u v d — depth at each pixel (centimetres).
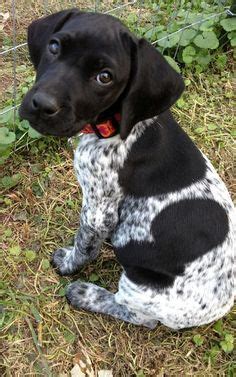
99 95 38
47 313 51
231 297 47
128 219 45
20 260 54
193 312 45
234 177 64
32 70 66
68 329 51
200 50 69
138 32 70
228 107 70
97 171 44
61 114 37
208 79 71
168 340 52
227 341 51
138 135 42
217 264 44
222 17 72
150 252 45
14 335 50
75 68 37
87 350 50
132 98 39
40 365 49
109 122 42
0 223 56
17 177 58
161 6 75
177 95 40
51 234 56
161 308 45
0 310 51
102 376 49
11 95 63
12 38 69
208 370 51
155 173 43
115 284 54
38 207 57
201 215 44
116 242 47
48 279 53
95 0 75
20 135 60
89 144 44
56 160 60
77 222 57
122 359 50
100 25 38
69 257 53
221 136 67
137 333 52
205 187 44
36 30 41
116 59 37
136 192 44
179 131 44
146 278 45
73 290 52
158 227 44
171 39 68
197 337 52
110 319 52
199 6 75
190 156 44
